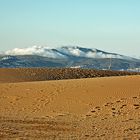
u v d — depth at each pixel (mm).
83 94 37562
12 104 35750
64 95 37875
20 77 72688
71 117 30094
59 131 23156
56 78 76125
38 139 20219
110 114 31094
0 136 20516
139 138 21156
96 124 26438
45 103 35781
